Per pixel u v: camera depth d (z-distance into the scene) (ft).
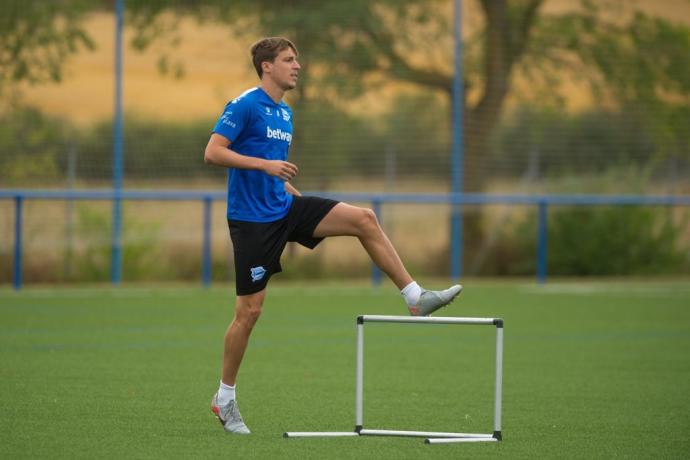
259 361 99.66
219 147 63.98
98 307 144.56
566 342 116.88
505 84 212.43
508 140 213.25
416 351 108.58
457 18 195.42
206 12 198.18
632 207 201.57
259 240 65.21
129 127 190.49
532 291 175.22
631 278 200.34
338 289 175.52
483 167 209.67
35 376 87.35
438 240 206.39
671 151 218.79
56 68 187.83
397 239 206.39
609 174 211.20
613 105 217.97
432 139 209.67
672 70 220.02
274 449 60.49
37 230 178.19
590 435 66.49
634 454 60.95
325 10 202.39
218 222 193.77
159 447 60.70
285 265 188.55
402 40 207.10
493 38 211.41
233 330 65.46
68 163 184.34
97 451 59.31
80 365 94.17
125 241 179.73
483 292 172.76
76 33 189.67
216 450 60.03
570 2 218.18
